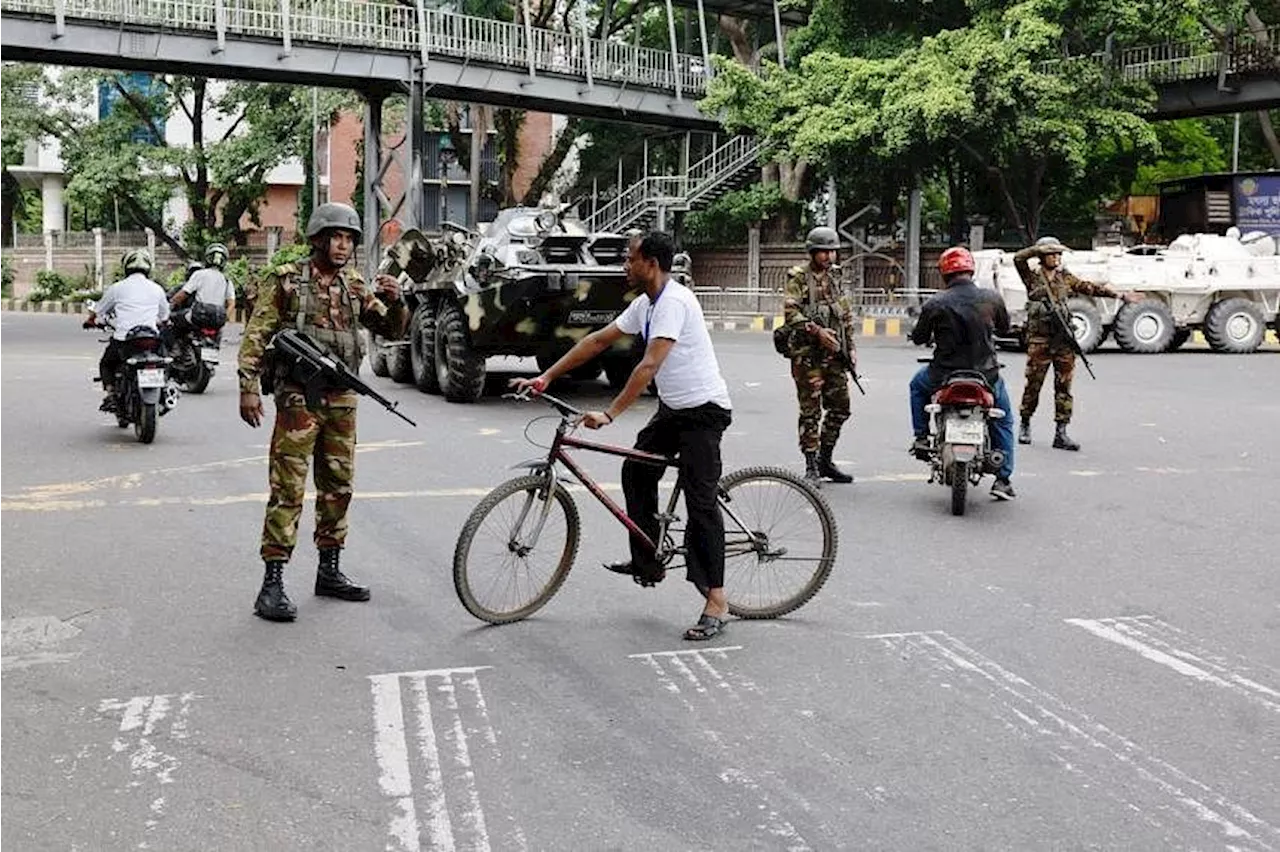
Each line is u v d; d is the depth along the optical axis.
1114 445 11.82
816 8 33.75
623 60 35.06
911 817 4.02
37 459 10.72
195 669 5.42
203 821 3.98
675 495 6.18
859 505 9.05
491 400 15.53
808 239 9.61
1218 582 6.97
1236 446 11.79
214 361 15.64
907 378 18.11
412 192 30.56
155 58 27.30
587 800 4.14
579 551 7.55
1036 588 6.85
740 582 6.25
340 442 6.40
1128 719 4.89
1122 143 30.08
